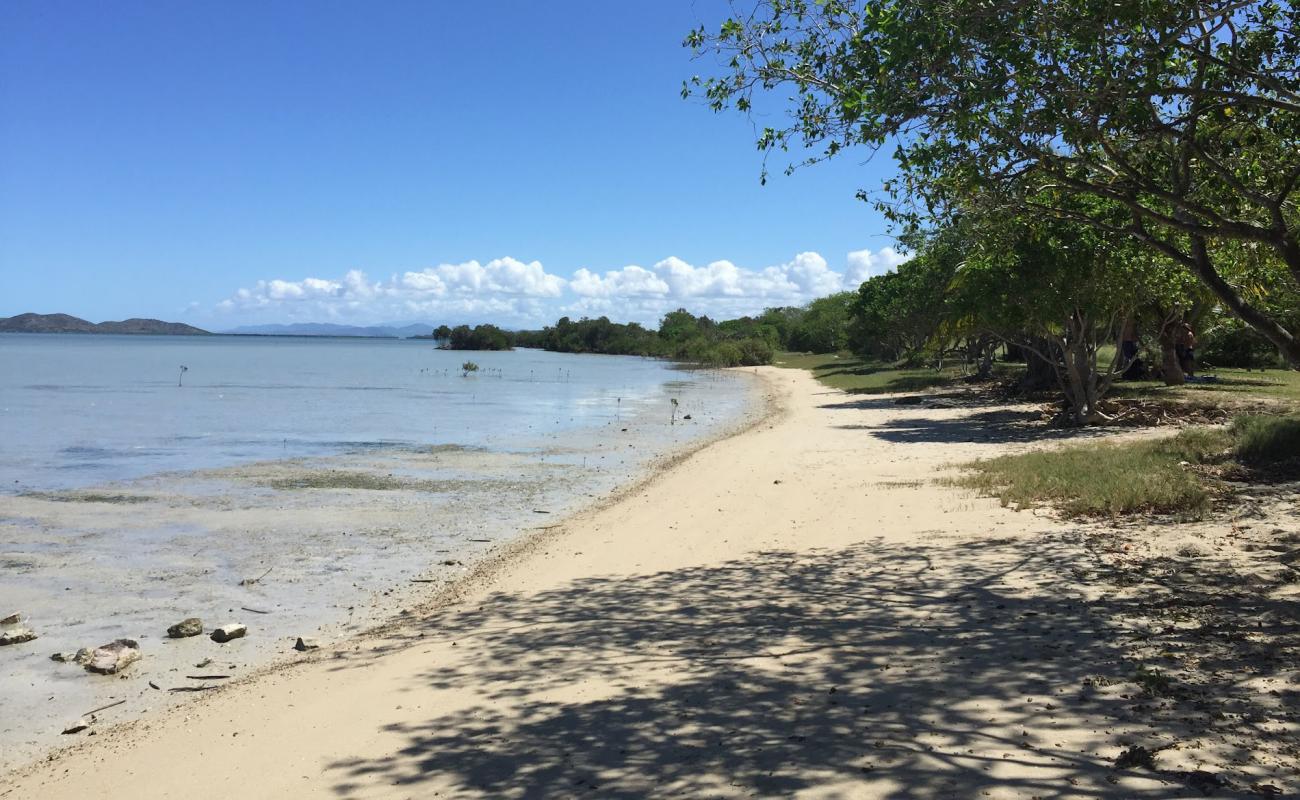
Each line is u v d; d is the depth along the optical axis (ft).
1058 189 32.71
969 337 120.37
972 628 24.95
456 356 433.48
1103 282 68.90
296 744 20.44
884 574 32.63
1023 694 19.42
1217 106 29.19
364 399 146.51
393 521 50.47
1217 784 14.39
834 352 393.50
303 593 36.24
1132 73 27.55
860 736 17.84
